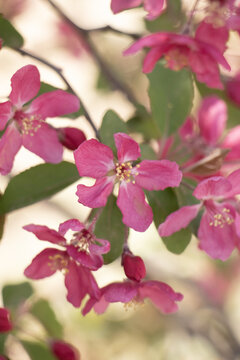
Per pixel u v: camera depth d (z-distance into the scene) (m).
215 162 0.54
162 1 0.58
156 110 0.58
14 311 0.62
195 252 0.76
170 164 0.53
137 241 0.76
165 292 0.54
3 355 0.56
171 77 0.58
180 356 0.77
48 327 0.62
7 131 0.54
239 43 0.65
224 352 0.76
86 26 0.75
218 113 0.60
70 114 0.55
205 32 0.58
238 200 0.55
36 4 0.75
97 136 0.55
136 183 0.53
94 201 0.53
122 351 0.76
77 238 0.53
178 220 0.54
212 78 0.56
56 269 0.54
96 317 0.74
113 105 0.74
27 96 0.54
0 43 0.56
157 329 0.77
